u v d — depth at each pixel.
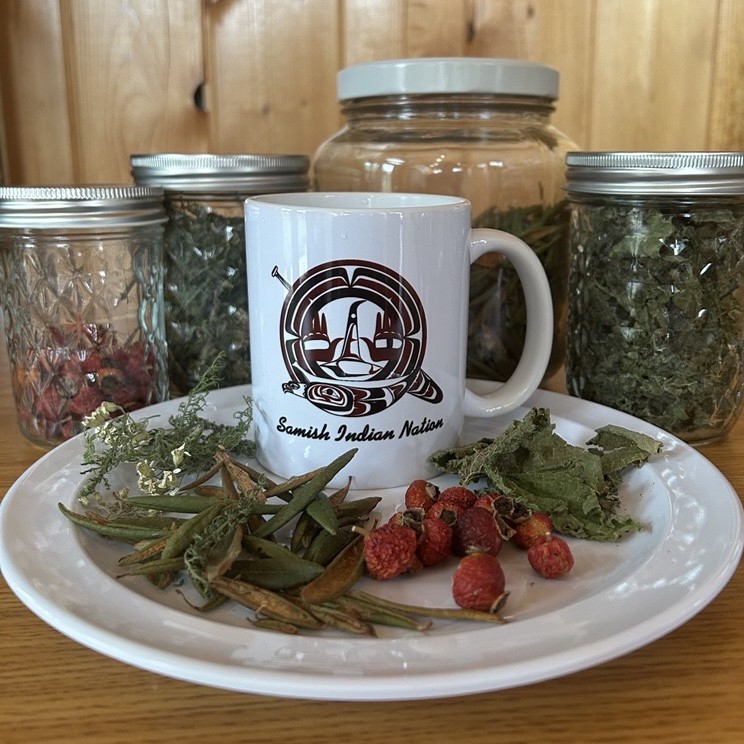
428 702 0.35
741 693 0.36
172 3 0.86
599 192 0.58
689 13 0.90
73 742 0.33
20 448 0.63
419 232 0.49
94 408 0.61
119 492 0.50
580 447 0.55
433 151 0.66
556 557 0.42
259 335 0.53
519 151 0.67
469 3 0.88
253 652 0.33
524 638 0.34
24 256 0.62
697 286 0.57
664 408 0.60
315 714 0.35
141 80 0.87
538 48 0.90
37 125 0.87
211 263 0.68
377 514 0.49
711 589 0.36
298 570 0.41
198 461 0.54
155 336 0.67
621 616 0.36
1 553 0.40
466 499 0.47
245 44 0.87
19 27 0.85
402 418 0.52
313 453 0.52
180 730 0.34
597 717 0.34
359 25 0.88
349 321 0.50
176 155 0.66
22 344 0.62
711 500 0.46
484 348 0.69
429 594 0.41
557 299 0.71
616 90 0.92
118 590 0.38
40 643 0.39
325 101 0.89
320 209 0.48
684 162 0.54
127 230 0.60
